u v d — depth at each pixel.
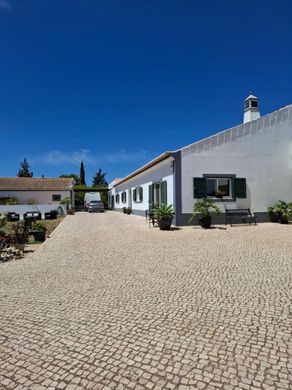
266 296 4.81
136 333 3.66
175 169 14.76
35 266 7.55
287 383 2.63
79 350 3.32
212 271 6.45
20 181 40.00
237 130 15.62
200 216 14.12
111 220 20.88
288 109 16.61
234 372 2.81
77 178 71.25
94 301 4.82
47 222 21.44
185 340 3.44
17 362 3.12
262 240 10.13
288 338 3.42
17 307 4.70
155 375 2.81
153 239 11.12
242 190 15.62
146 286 5.52
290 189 16.47
